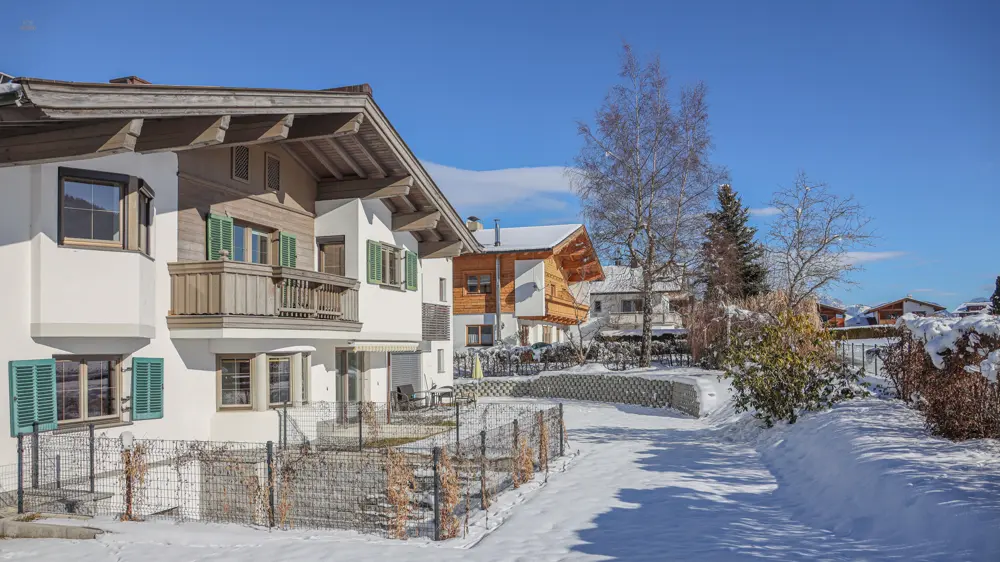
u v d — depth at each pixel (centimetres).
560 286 4575
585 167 3281
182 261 1377
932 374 1209
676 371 2877
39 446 1094
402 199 1989
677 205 3200
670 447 1590
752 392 1702
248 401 1527
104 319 1193
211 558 811
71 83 941
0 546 883
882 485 895
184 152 1407
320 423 1695
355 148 1722
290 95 1352
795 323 1655
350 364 2045
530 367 3503
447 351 2831
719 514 959
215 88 1180
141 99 1055
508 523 948
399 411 2134
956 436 1082
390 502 987
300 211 1803
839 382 1631
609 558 768
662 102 3206
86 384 1226
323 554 816
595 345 3653
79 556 831
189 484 1159
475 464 1233
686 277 3294
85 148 1044
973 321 1088
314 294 1596
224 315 1341
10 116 939
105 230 1215
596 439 1766
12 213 1098
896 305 5862
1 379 1076
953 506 735
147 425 1313
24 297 1116
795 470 1226
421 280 2355
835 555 736
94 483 1123
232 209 1547
